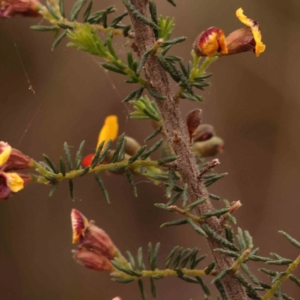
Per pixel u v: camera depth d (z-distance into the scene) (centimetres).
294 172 917
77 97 941
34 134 948
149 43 284
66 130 948
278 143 931
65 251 988
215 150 408
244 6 916
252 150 942
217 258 295
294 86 909
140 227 980
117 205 988
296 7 896
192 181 292
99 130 943
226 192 932
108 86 932
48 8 307
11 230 985
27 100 950
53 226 994
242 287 294
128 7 262
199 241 945
